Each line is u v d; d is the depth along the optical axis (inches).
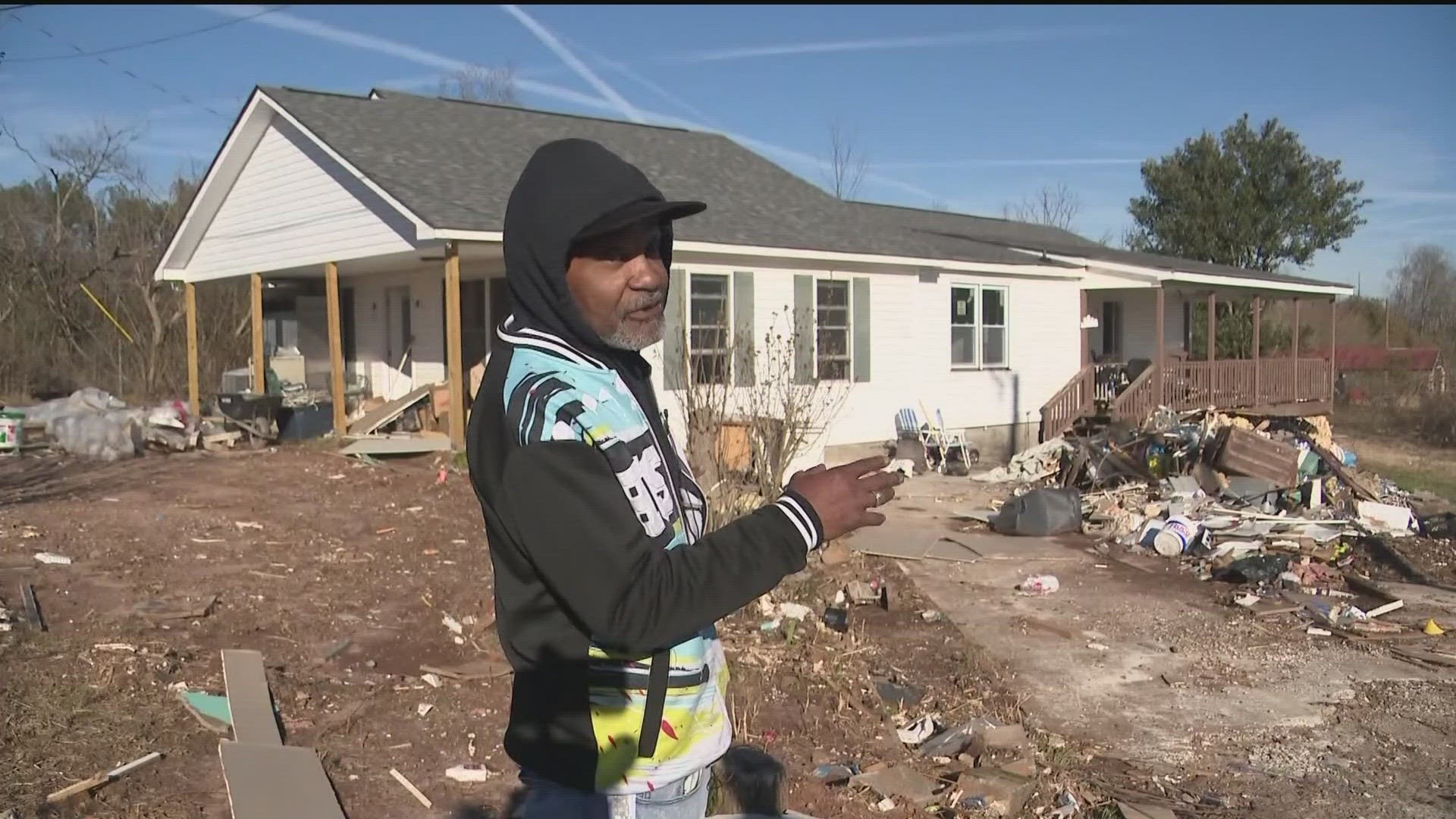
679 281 502.3
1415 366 1247.5
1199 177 1284.4
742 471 336.8
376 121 576.4
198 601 238.8
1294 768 190.7
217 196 648.4
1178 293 850.1
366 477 439.5
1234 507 438.3
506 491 61.6
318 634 226.5
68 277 940.6
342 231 546.3
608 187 63.8
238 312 937.5
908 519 435.5
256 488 407.8
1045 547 380.8
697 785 69.4
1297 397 812.0
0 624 209.6
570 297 64.8
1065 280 730.2
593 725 64.7
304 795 150.5
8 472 436.8
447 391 558.9
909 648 255.8
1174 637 273.7
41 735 162.4
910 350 622.2
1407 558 371.2
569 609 61.6
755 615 259.6
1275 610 296.5
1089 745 199.5
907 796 163.6
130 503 364.5
